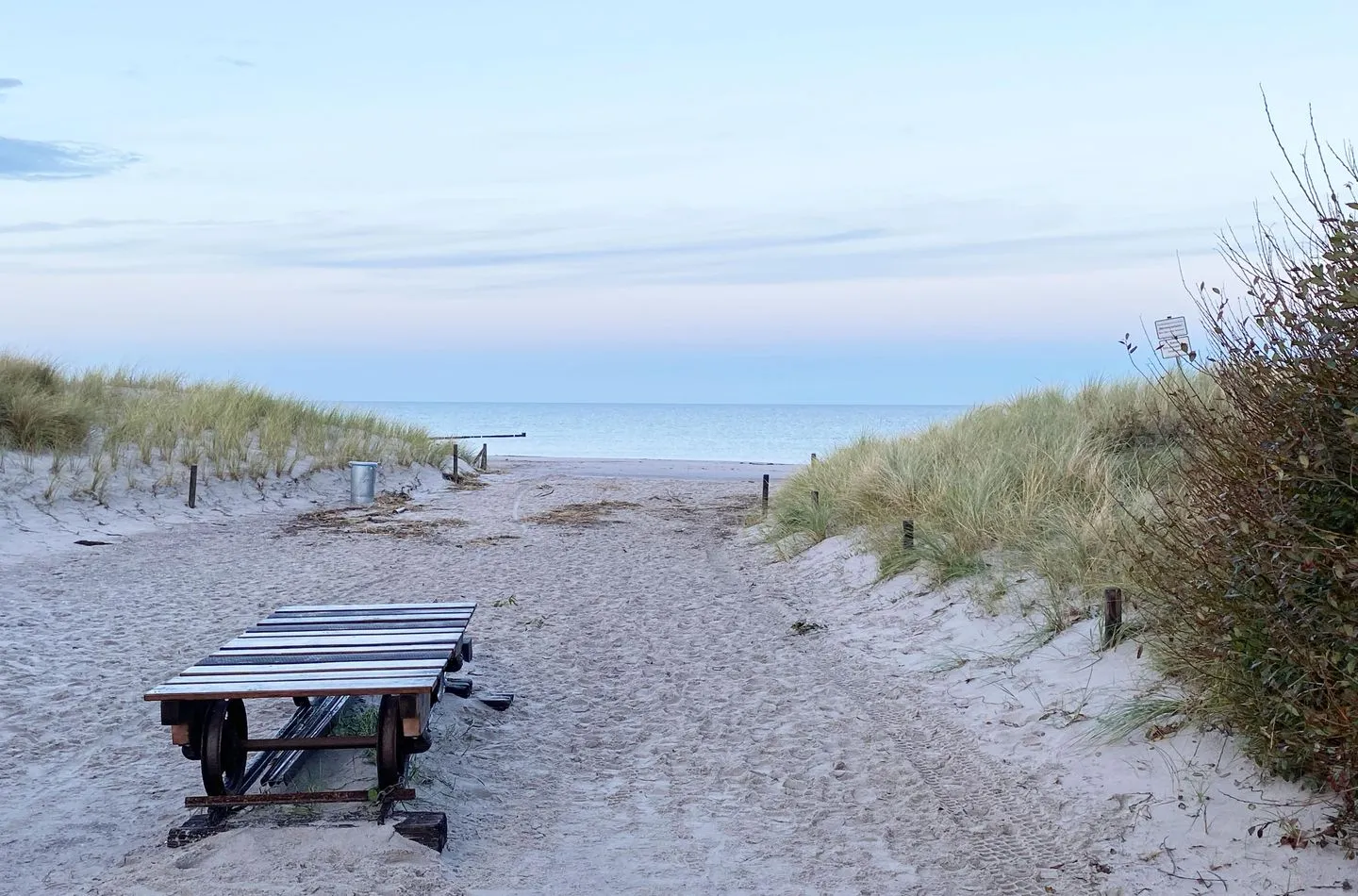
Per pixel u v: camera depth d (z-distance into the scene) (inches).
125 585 434.9
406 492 818.8
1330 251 166.9
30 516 558.9
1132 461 418.3
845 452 668.1
